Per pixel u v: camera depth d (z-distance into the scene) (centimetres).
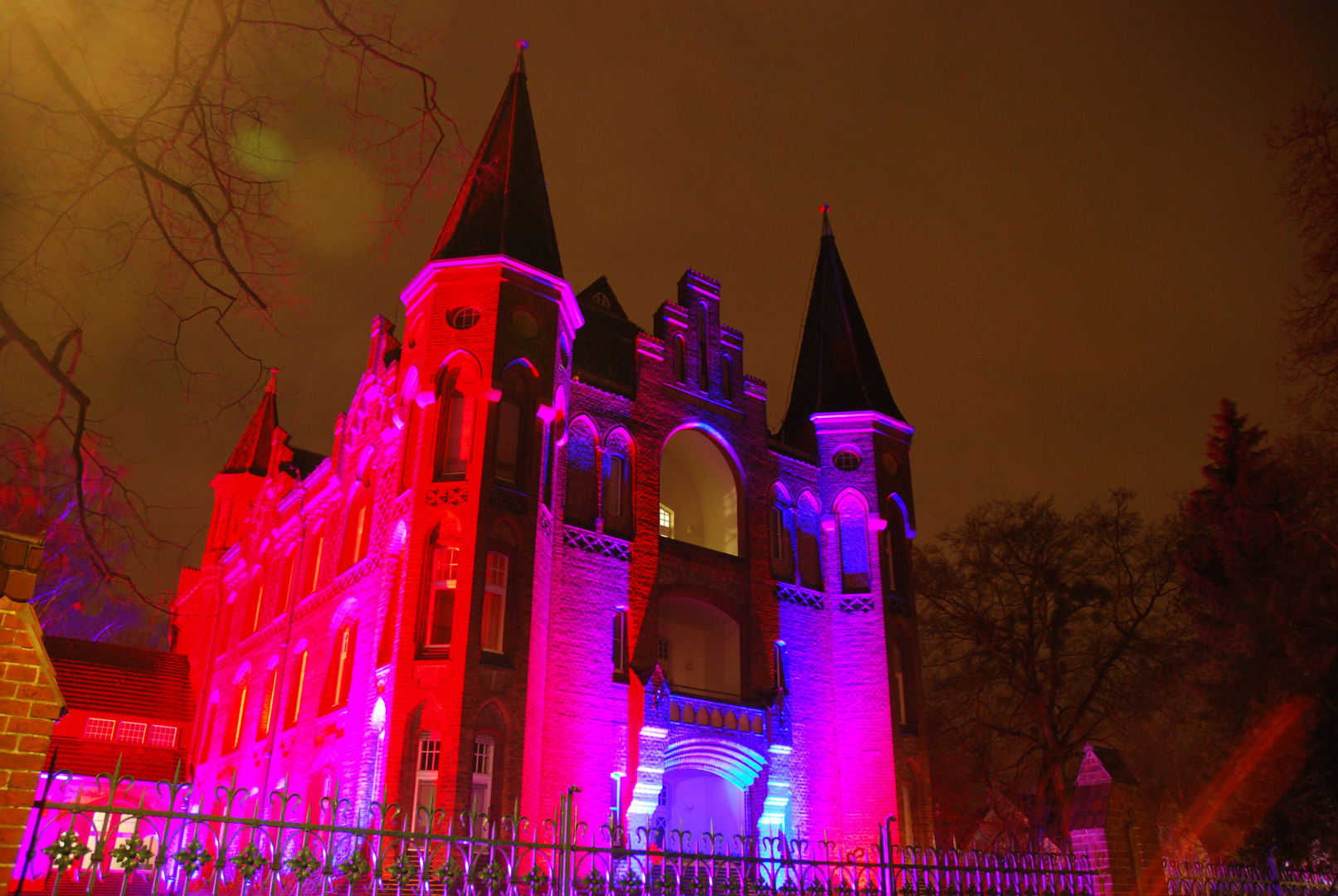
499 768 2078
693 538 3164
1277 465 2556
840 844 2708
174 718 3856
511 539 2278
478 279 2436
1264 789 2373
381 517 2473
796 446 3291
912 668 2977
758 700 2728
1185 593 2955
